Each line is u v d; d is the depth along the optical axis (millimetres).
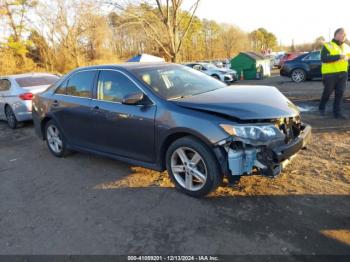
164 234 2957
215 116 3270
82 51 37031
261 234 2809
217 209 3293
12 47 32438
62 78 5355
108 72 4406
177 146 3533
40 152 6039
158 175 4316
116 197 3795
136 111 3861
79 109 4695
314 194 3408
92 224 3248
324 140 5176
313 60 14484
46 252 2854
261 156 3158
